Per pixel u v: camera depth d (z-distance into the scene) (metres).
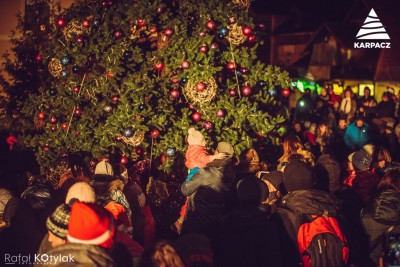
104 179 6.52
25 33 11.30
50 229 4.70
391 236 6.18
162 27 9.27
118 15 9.28
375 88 31.11
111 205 6.07
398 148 17.34
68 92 9.34
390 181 6.55
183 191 7.06
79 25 9.36
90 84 9.29
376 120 19.38
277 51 44.16
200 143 7.94
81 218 4.48
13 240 5.61
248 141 9.14
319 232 5.63
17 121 10.88
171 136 9.05
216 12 9.10
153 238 7.84
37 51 11.01
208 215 6.99
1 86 11.17
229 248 5.40
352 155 8.55
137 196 7.53
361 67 33.34
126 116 8.82
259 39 9.59
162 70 9.34
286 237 5.73
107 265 4.46
